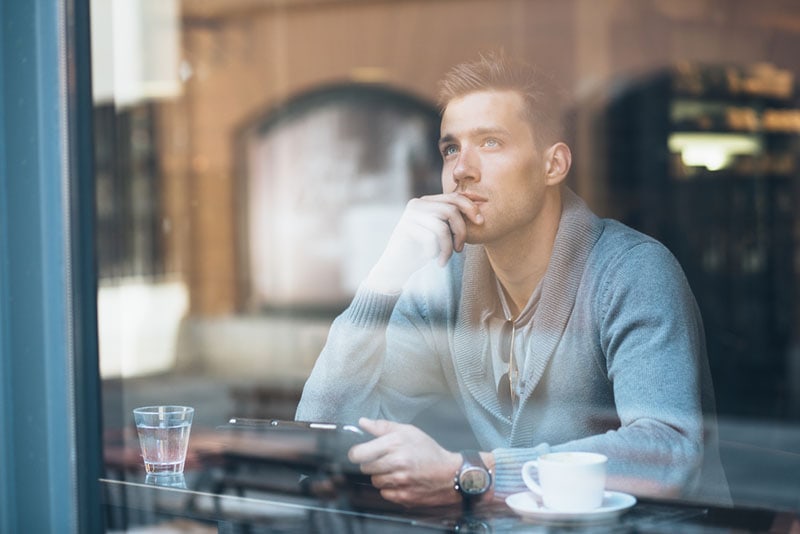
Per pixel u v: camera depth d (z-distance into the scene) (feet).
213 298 26.81
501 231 4.50
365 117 27.63
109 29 4.01
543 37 24.97
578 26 24.47
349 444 3.97
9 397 3.26
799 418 11.38
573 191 4.61
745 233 21.53
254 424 4.37
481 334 4.49
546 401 4.32
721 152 22.97
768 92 23.29
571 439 4.22
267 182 28.45
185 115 26.73
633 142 23.73
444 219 4.61
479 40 25.73
